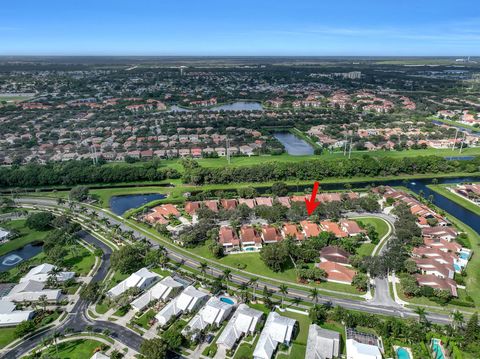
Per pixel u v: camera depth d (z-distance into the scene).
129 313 136.12
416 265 156.12
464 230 197.25
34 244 189.88
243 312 129.00
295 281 154.88
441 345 118.12
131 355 116.06
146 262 164.75
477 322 120.44
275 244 169.38
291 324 123.50
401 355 115.06
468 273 159.00
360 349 112.44
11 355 116.62
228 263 169.00
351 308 137.25
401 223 193.12
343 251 170.12
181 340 118.50
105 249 182.00
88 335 124.69
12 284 154.50
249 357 114.19
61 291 147.62
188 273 160.38
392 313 134.38
